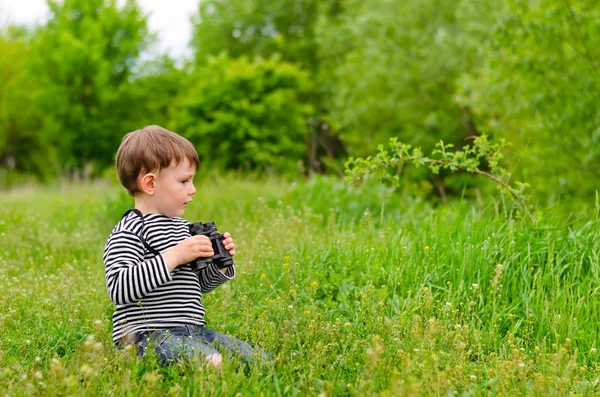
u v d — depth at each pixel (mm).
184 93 28031
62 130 29344
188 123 20234
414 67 19859
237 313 3953
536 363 3232
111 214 8562
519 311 4062
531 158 9820
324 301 4199
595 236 4617
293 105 21672
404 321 3658
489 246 4480
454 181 19734
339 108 25188
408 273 4359
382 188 8523
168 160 3285
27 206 9602
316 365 3010
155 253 3225
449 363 3070
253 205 8078
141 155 3260
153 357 2975
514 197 5316
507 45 9719
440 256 4516
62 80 29312
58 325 3805
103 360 2846
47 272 5539
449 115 20625
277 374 2980
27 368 2979
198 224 3357
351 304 4137
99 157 30203
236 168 20234
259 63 21125
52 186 20828
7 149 32906
